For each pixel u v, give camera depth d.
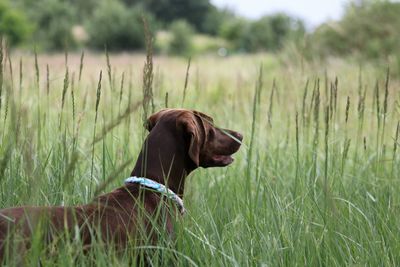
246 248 4.77
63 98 5.56
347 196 5.82
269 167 6.75
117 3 47.69
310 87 9.78
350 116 8.87
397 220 5.34
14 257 3.72
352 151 7.58
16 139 4.23
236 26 56.47
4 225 3.97
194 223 4.92
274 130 8.41
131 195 4.46
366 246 4.96
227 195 5.89
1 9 40.91
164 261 4.44
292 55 17.89
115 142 6.70
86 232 4.17
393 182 6.29
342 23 19.88
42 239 4.00
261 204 5.60
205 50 56.38
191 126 4.65
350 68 14.84
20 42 40.47
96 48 45.94
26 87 9.41
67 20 46.47
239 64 21.66
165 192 4.64
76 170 5.73
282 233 4.95
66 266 3.88
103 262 3.91
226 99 10.66
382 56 16.33
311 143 7.64
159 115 4.95
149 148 4.77
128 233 4.29
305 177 6.00
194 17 91.44
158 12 89.88
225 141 4.95
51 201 5.03
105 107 8.00
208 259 4.57
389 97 9.20
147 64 4.99
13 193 4.96
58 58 20.00
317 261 4.77
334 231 4.96
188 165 4.87
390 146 8.04
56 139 6.01
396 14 19.64
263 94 11.26
